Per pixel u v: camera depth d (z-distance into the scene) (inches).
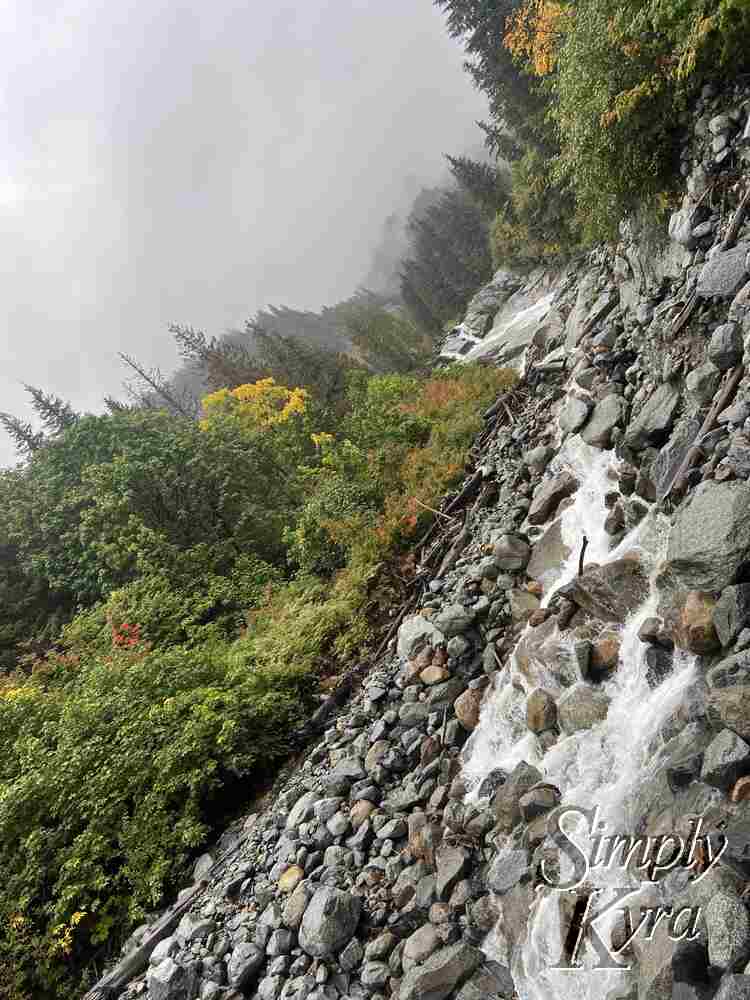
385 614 332.5
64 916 237.3
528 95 735.1
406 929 170.7
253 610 417.4
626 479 225.8
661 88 235.6
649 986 106.2
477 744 215.3
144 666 319.0
